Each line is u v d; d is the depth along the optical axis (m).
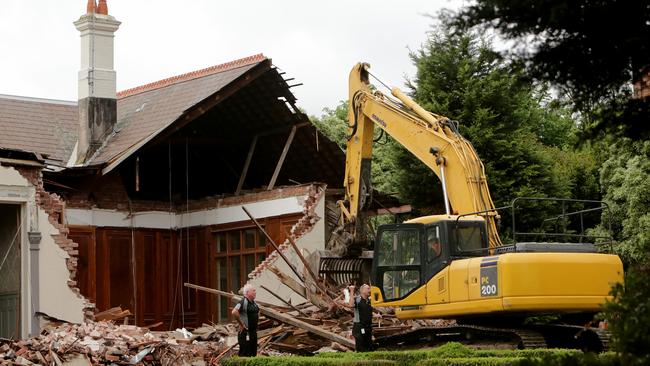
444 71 34.12
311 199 29.94
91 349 21.91
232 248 32.22
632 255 31.11
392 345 21.78
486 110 33.28
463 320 20.69
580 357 9.02
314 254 27.84
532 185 34.09
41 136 34.56
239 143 34.66
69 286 26.38
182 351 22.62
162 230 33.19
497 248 19.62
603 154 38.78
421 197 34.59
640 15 8.66
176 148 34.12
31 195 25.98
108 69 34.03
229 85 31.16
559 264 18.67
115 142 32.97
